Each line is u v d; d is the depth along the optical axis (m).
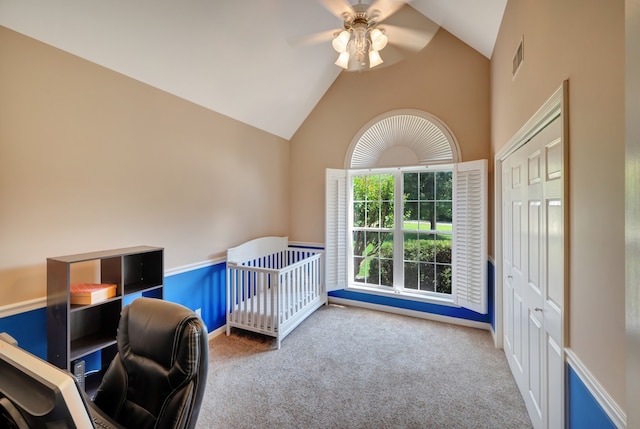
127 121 2.41
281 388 2.29
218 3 2.31
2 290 1.77
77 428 0.55
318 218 4.34
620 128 0.94
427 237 3.81
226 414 2.00
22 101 1.83
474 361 2.69
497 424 1.93
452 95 3.51
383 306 3.96
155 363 1.12
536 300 1.81
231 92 3.19
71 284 2.06
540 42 1.64
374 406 2.09
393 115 3.80
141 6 2.04
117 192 2.35
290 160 4.51
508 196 2.54
